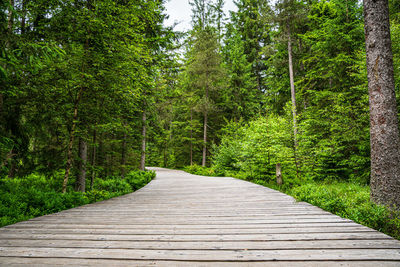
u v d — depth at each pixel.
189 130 31.16
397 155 4.57
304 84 15.62
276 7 15.16
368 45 5.02
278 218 4.11
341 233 3.17
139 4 8.57
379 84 4.79
